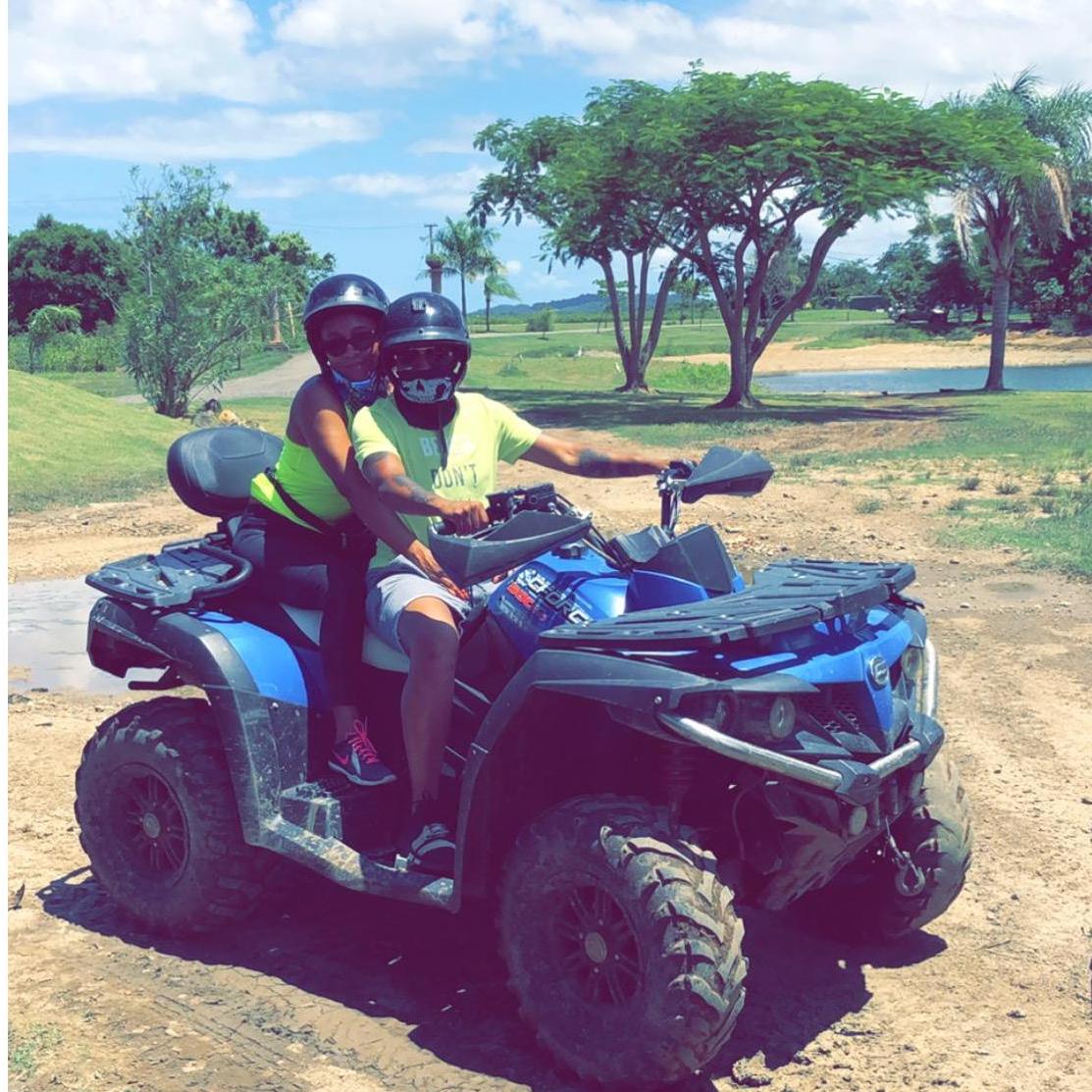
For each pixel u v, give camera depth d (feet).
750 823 12.46
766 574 14.23
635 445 86.43
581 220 138.41
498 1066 12.56
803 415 112.68
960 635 30.35
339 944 15.34
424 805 13.56
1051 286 316.60
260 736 14.53
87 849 16.10
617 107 129.18
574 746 13.30
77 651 29.19
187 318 101.40
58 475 62.13
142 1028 13.30
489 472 14.65
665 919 11.24
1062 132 147.02
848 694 12.34
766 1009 13.76
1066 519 45.52
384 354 13.92
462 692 13.98
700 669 11.56
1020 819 19.22
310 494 15.10
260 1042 13.04
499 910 12.67
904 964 14.83
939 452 73.46
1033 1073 12.50
